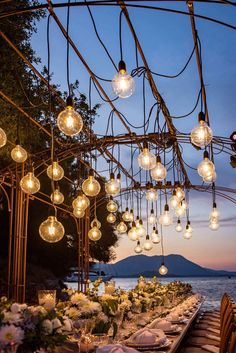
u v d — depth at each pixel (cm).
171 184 946
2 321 217
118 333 388
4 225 1455
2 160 872
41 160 675
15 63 723
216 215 847
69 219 1578
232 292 2997
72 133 387
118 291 502
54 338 232
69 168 1380
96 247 1772
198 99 443
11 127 754
